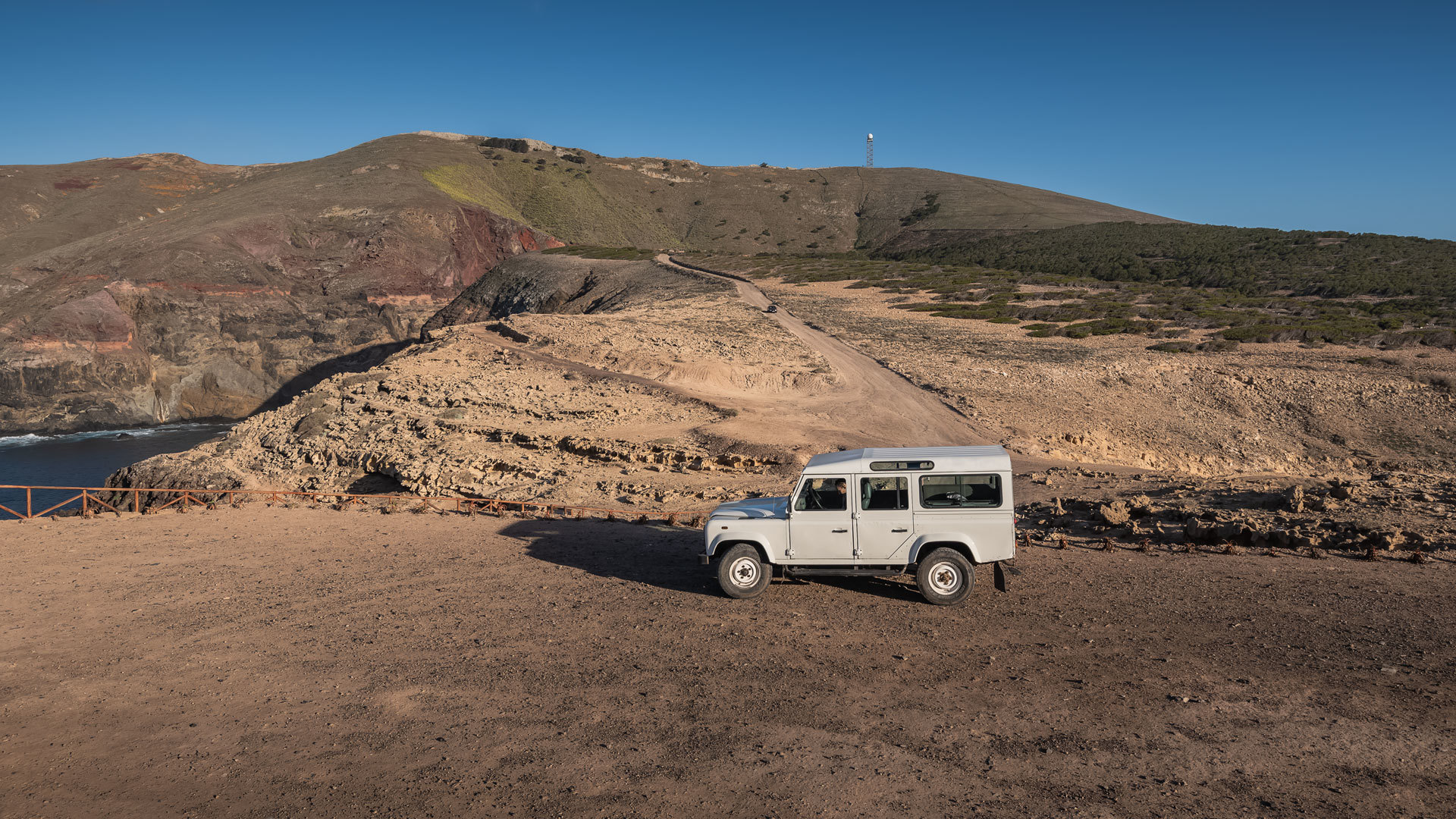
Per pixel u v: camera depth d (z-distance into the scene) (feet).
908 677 26.35
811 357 162.81
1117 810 18.02
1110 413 134.21
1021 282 288.71
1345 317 212.23
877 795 18.89
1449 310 214.69
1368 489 55.31
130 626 32.94
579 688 25.90
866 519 35.22
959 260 435.94
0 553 47.42
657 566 43.32
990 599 35.24
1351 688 24.45
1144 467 114.73
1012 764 20.35
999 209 614.34
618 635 31.07
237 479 112.47
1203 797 18.49
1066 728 22.33
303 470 114.73
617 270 346.54
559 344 168.76
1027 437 114.83
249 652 29.63
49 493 177.06
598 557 45.60
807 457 93.04
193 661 28.81
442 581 40.16
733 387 142.31
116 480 122.31
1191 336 190.80
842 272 316.60
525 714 23.98
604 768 20.48
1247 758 20.30
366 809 18.69
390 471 102.27
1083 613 32.78
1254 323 203.00
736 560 35.91
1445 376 146.92
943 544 35.24
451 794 19.30
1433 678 24.93
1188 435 129.80
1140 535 47.39
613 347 163.53
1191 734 21.74
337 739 22.40
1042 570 40.19
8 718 24.11
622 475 87.81
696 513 64.54
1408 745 20.71
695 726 22.88
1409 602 32.68
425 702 24.90
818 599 35.78
